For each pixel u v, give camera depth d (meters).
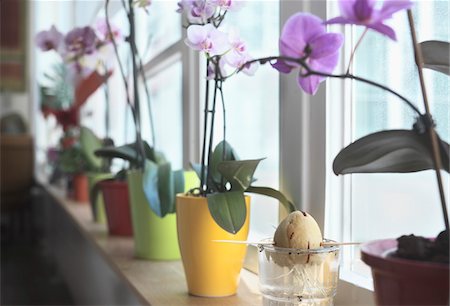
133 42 1.58
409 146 0.70
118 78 3.26
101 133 3.73
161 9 2.38
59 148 3.67
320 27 0.78
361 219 1.09
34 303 2.98
